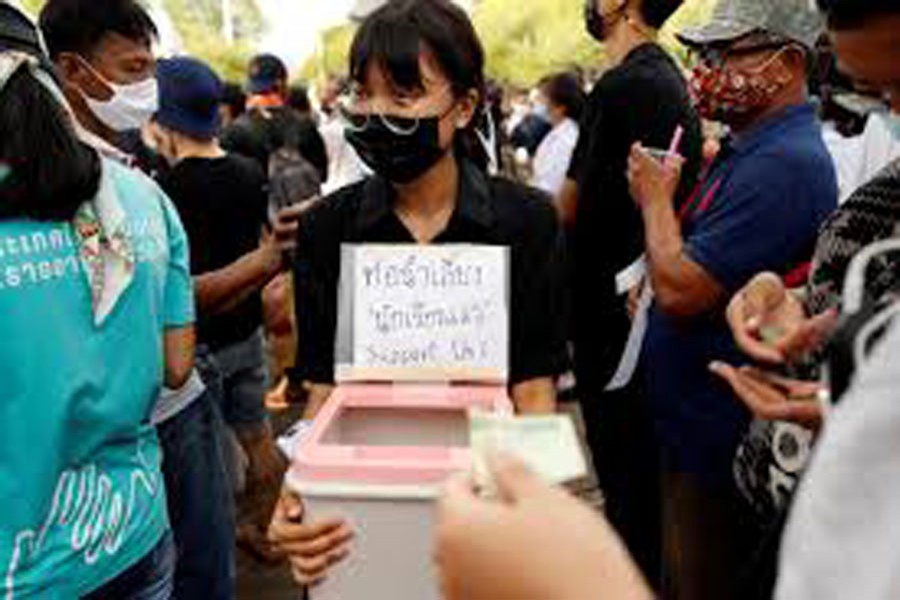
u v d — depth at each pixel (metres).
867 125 2.54
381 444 1.67
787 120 2.16
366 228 1.75
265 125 5.08
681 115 2.83
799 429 1.62
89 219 1.58
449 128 1.67
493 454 0.83
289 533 1.48
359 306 1.70
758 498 1.77
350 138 1.72
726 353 2.19
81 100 2.30
